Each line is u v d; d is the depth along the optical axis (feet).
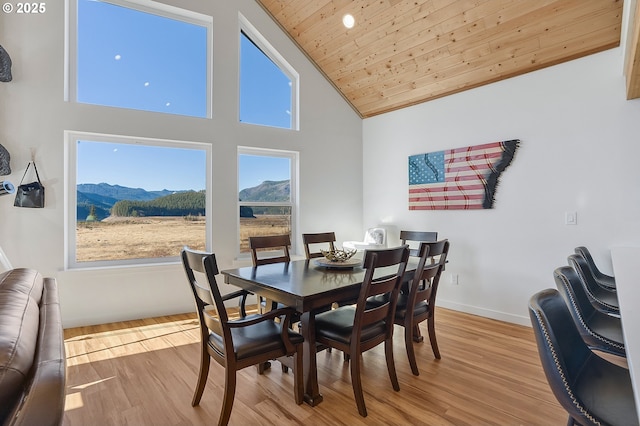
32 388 2.41
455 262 13.01
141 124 11.75
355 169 16.57
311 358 6.81
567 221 10.37
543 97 10.82
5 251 9.99
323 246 15.61
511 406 6.63
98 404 6.66
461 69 12.14
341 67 14.84
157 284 12.12
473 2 10.12
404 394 7.08
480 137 12.28
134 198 12.16
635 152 9.28
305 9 13.24
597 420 3.29
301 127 15.07
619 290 4.87
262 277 7.60
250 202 14.24
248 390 7.26
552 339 3.53
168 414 6.36
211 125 12.94
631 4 6.59
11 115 10.04
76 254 11.31
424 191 14.05
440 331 10.73
